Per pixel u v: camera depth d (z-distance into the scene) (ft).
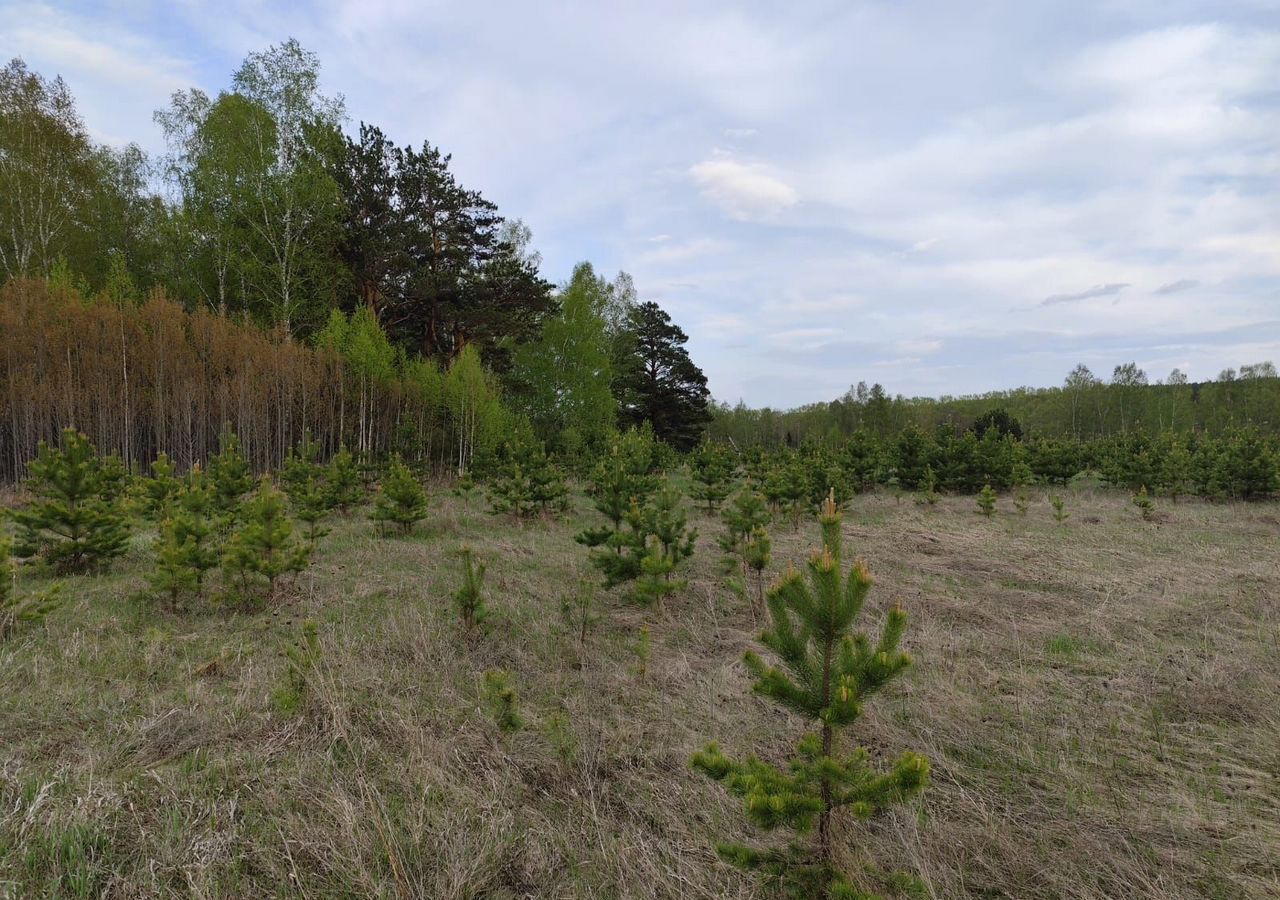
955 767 13.87
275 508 25.76
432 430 85.61
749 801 8.39
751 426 207.92
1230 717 16.28
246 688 16.43
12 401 56.39
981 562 34.60
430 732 14.46
